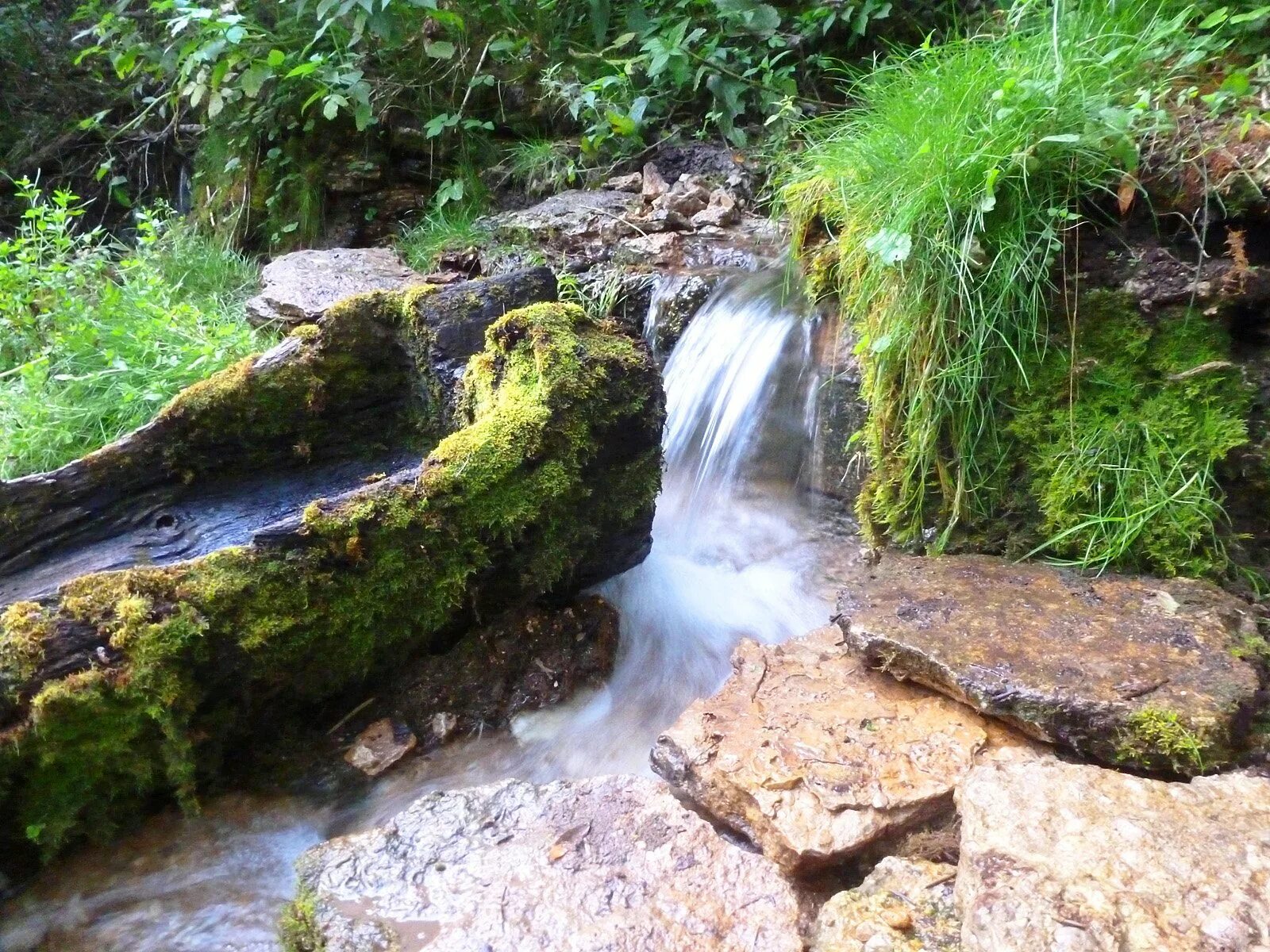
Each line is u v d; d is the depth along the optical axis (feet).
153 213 18.29
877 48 14.99
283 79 17.65
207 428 9.23
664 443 11.75
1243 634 6.79
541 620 8.69
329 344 9.66
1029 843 4.99
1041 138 7.60
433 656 8.38
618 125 15.01
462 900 5.65
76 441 11.26
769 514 10.68
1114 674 6.24
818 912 5.47
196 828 7.35
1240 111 7.61
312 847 6.47
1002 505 8.27
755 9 14.87
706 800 6.31
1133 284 7.60
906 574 7.84
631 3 17.11
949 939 4.89
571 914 5.47
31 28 24.56
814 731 6.54
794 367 10.39
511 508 7.79
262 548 7.10
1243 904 4.50
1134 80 8.10
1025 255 7.58
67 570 8.25
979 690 6.30
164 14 20.53
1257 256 7.31
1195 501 7.34
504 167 17.81
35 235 14.82
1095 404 7.83
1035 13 9.42
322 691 7.81
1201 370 7.38
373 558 7.39
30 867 7.06
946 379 7.98
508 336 8.53
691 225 14.01
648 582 9.89
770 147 14.70
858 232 8.75
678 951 5.17
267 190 19.06
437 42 17.19
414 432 10.41
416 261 15.49
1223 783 5.39
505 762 7.91
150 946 6.50
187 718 6.90
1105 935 4.40
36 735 6.43
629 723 8.30
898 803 5.89
